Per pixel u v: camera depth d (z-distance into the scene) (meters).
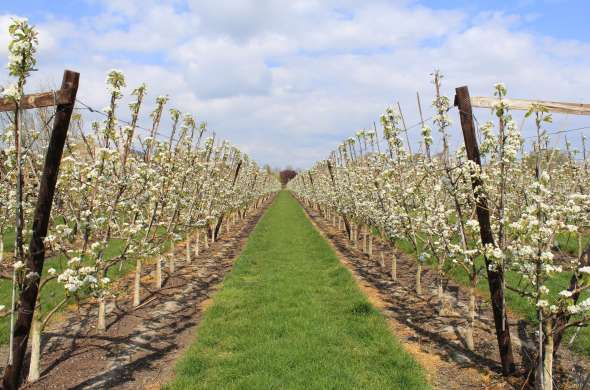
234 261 14.76
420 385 5.50
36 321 5.78
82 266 5.62
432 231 8.38
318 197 29.91
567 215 4.70
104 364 6.40
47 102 5.02
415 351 6.86
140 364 6.45
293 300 9.36
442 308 8.55
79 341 7.24
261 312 8.52
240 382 5.57
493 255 4.96
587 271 4.20
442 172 7.11
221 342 7.11
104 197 7.79
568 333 7.07
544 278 4.72
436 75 6.68
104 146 6.18
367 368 6.10
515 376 5.77
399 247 15.91
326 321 8.02
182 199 11.03
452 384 5.75
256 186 34.69
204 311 9.01
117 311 8.91
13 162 5.99
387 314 8.77
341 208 18.62
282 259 14.51
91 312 8.73
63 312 8.52
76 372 6.11
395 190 10.15
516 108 5.39
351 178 16.44
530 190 4.96
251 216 32.62
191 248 17.53
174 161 10.10
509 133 5.14
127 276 11.80
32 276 4.96
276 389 5.41
